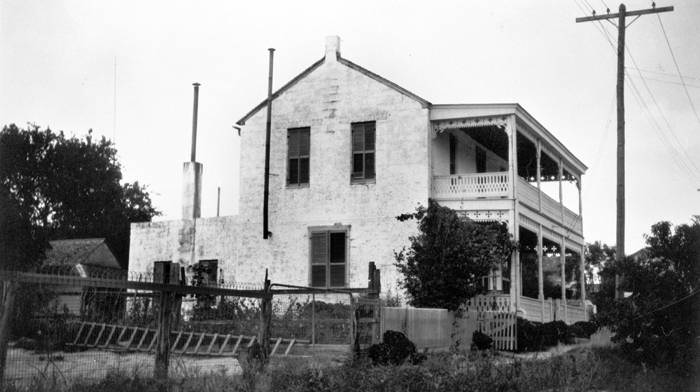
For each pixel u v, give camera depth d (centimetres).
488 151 3338
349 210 2741
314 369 1257
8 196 2491
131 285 974
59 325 976
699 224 1753
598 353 1723
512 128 2556
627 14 2525
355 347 1484
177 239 3042
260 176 2923
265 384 1131
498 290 2620
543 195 2936
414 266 2331
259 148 2945
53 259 3769
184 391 1040
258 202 2906
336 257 2742
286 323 1880
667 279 1714
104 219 4991
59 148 4459
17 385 871
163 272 1130
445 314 2022
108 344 1055
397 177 2681
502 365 1368
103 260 3978
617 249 2448
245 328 1808
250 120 2978
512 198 2522
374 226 2691
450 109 2652
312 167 2827
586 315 3538
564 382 1348
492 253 2359
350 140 2786
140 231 3125
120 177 5175
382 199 2692
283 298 2778
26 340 923
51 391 874
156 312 1151
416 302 2283
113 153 5069
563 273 3178
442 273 2239
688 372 1603
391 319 1684
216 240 2961
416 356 1535
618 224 2462
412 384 1185
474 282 2288
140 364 1037
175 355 1426
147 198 5669
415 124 2681
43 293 956
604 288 1817
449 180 2631
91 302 1052
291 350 1652
